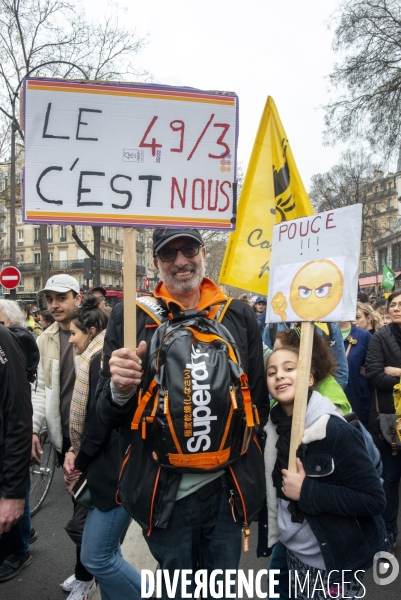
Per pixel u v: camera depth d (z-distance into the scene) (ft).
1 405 7.61
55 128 6.26
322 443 6.25
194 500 5.82
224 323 6.40
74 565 10.57
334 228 6.79
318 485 6.16
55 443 11.28
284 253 7.45
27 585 9.80
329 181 120.67
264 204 10.82
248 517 5.89
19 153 63.77
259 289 10.50
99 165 6.33
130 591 7.56
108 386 5.87
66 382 11.25
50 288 11.23
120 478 6.09
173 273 6.37
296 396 6.46
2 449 7.68
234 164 6.61
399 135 53.11
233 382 5.74
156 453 5.57
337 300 6.51
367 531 6.43
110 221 6.33
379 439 11.23
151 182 6.42
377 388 11.97
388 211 181.27
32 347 10.44
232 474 5.85
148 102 6.41
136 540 11.51
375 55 51.31
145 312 6.32
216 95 6.56
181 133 6.49
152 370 5.67
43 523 12.80
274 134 10.80
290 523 6.65
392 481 10.98
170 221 6.45
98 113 6.32
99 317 9.46
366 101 52.85
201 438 5.44
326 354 7.38
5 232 165.58
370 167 115.85
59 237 159.74
